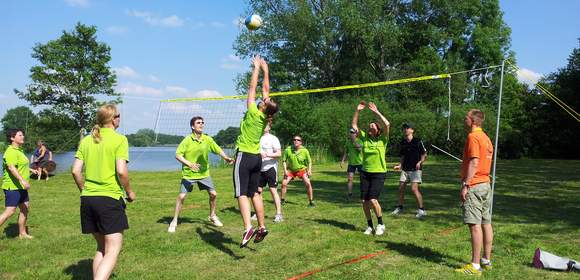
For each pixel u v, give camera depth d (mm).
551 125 32594
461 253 5145
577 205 9008
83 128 23938
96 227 3639
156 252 5195
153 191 11273
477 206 4406
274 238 5891
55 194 10727
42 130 24797
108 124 3746
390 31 31266
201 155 6398
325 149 25109
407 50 35438
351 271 4477
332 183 13133
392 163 22469
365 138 6078
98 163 3574
